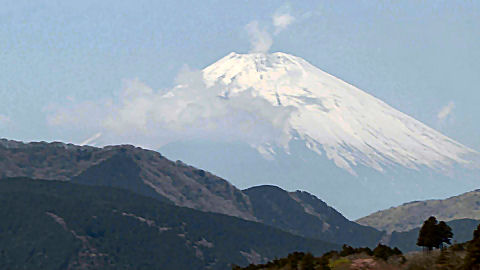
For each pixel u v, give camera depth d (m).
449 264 66.81
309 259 79.44
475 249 64.31
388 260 74.50
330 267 76.56
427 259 70.50
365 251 80.38
